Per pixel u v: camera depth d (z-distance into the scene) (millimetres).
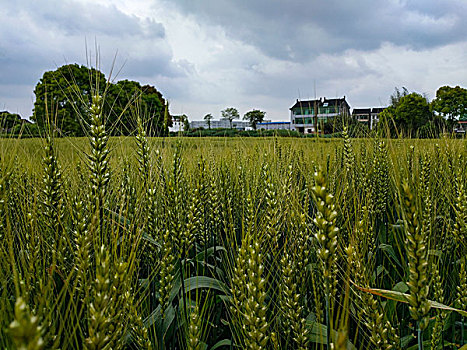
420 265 1366
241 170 3861
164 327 2338
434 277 2191
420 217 1979
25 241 2154
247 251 1639
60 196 2129
